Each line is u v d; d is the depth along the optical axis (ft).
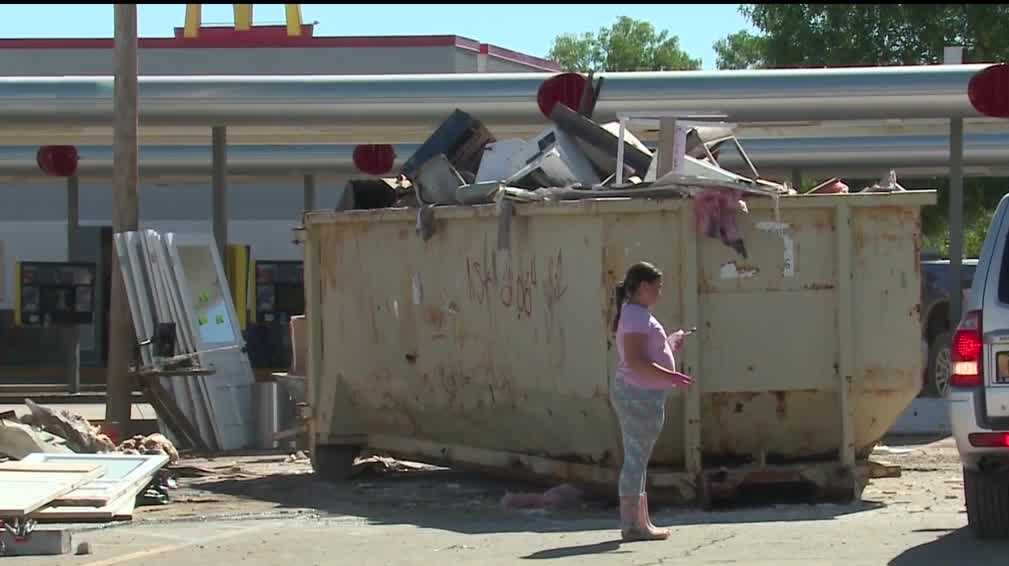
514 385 41.55
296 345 55.62
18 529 33.65
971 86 62.59
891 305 39.58
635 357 32.96
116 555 33.73
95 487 36.19
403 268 45.32
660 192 38.70
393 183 49.37
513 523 38.06
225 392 58.65
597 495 41.60
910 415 59.47
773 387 39.04
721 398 38.99
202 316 59.26
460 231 42.83
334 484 47.42
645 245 38.58
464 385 43.47
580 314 39.04
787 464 40.04
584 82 64.08
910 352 39.65
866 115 64.23
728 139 45.93
